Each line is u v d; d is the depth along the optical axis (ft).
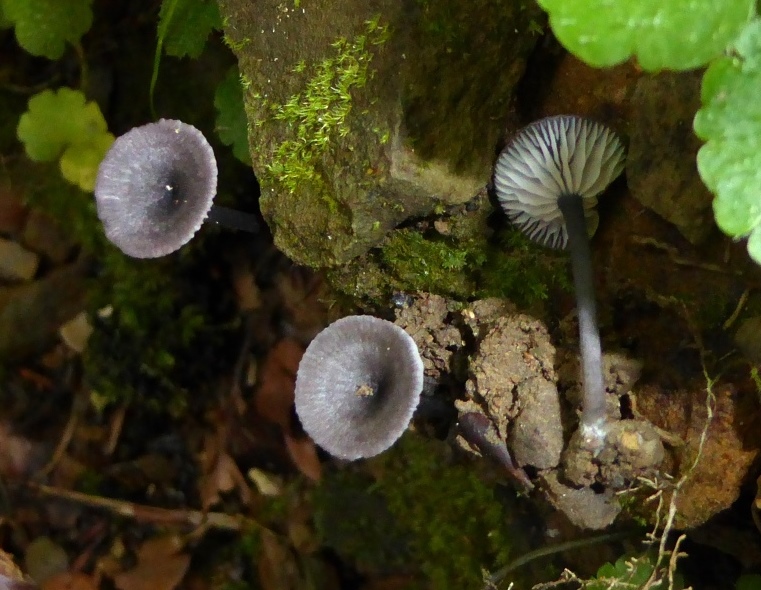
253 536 1.43
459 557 1.32
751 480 1.10
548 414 1.11
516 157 1.10
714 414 1.10
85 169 1.40
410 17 1.11
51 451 1.49
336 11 1.13
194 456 1.47
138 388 1.49
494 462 1.15
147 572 1.43
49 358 1.51
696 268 1.10
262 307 1.46
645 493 1.11
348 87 1.13
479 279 1.17
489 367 1.13
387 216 1.14
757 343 1.07
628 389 1.12
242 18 1.18
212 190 1.22
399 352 1.15
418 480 1.34
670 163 1.08
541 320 1.15
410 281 1.19
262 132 1.17
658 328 1.12
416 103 1.11
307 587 1.40
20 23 1.35
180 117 1.47
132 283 1.48
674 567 1.10
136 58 1.48
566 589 1.23
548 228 1.15
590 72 1.12
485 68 1.12
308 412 1.17
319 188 1.15
